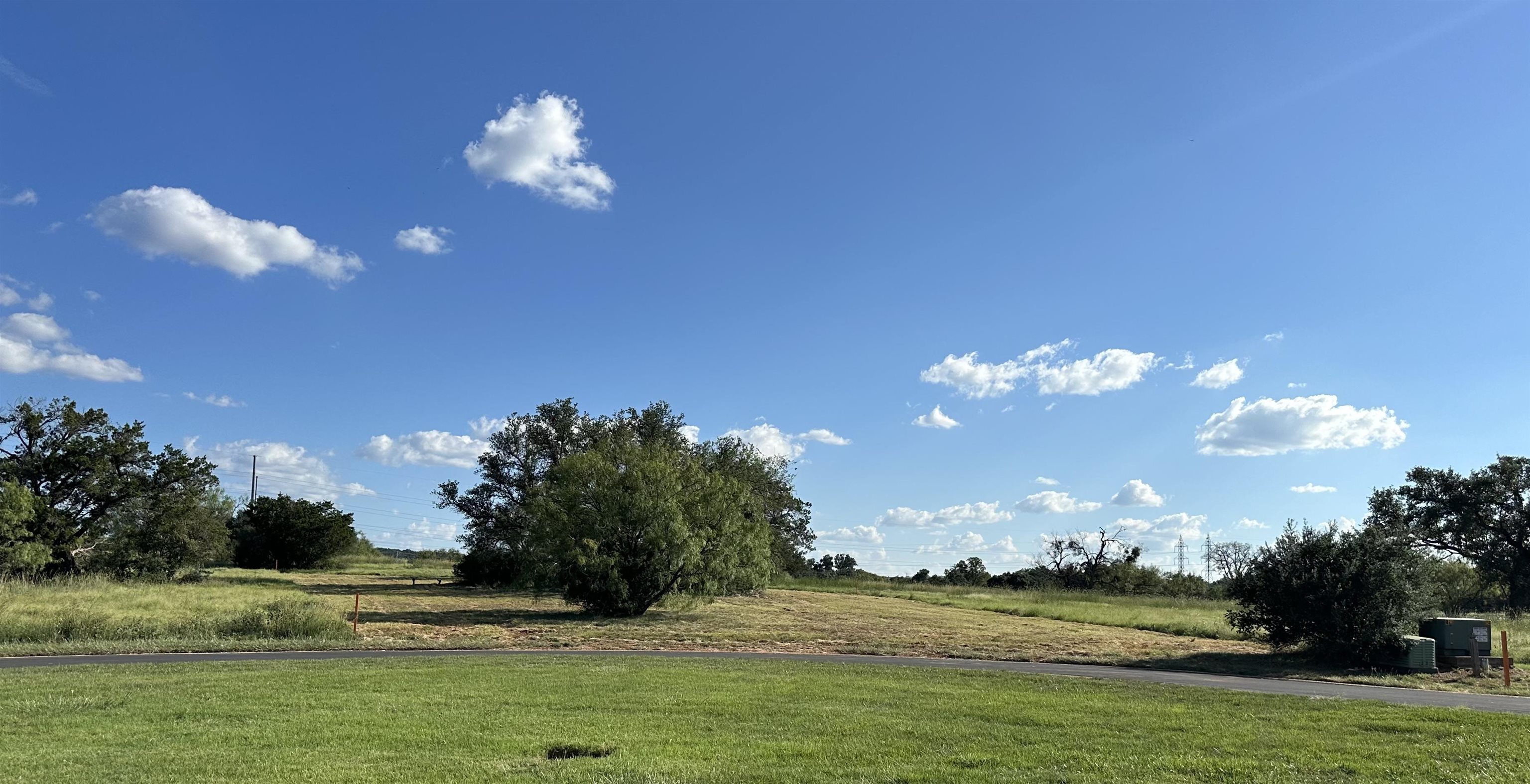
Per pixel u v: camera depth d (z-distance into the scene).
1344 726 11.66
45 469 52.91
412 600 44.22
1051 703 13.52
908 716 12.04
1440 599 22.86
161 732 10.16
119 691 13.25
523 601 44.53
